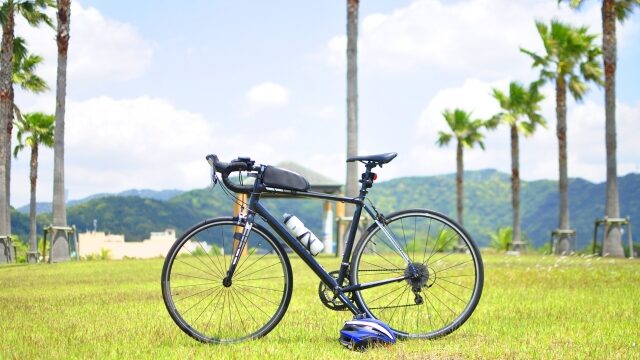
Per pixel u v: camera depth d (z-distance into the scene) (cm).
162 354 369
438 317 497
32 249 3281
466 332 436
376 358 348
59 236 1919
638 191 19200
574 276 905
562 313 529
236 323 484
